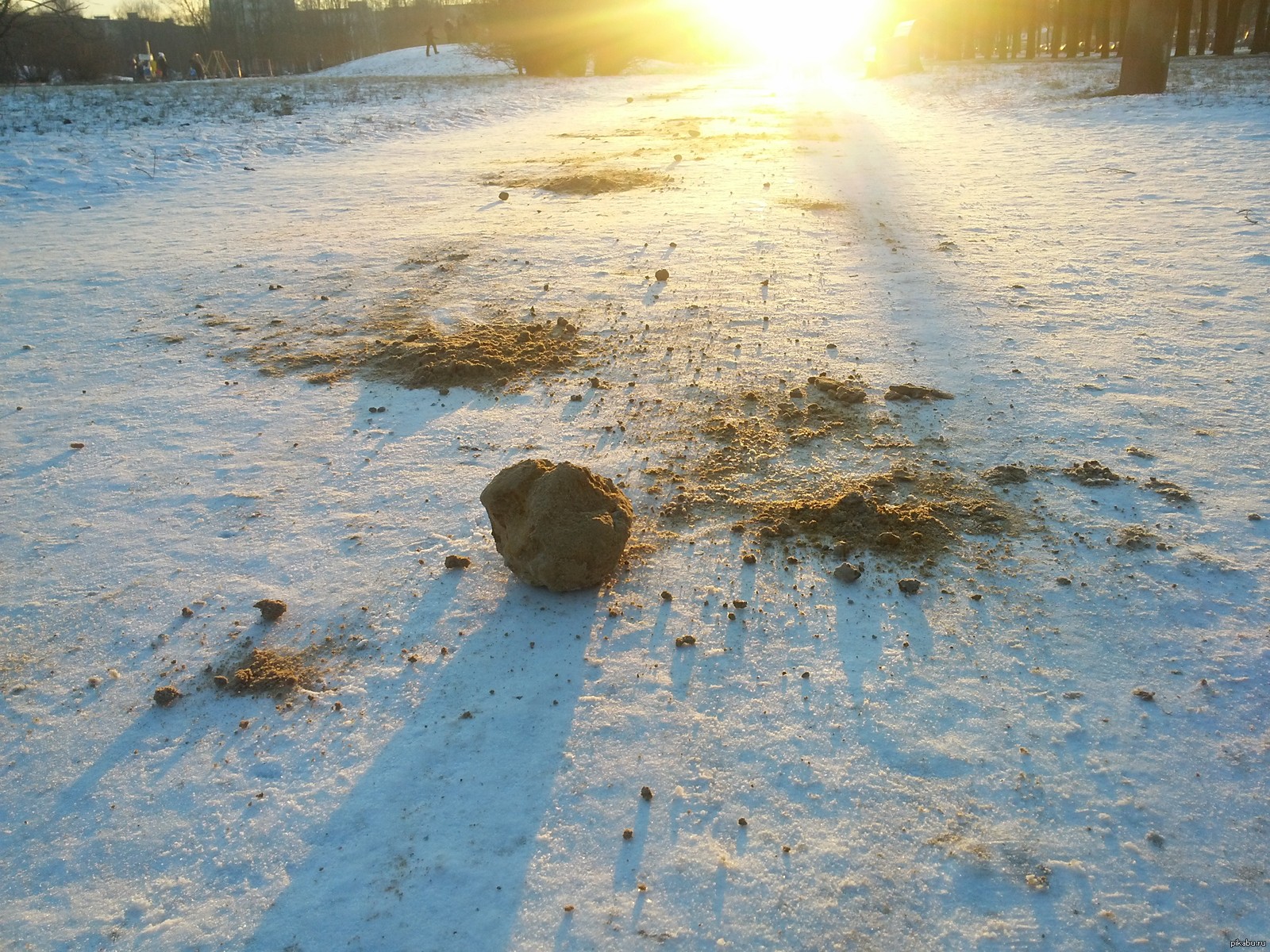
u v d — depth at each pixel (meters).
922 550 3.95
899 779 2.86
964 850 2.62
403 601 3.79
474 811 2.79
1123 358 5.81
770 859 2.61
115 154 13.74
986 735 3.01
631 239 9.12
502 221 10.14
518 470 3.83
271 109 19.20
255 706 3.28
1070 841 2.64
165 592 3.93
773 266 8.04
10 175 12.29
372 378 6.02
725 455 4.82
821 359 5.98
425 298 7.54
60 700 3.35
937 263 7.98
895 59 34.88
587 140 17.11
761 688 3.24
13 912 2.55
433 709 3.21
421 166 14.06
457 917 2.47
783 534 4.11
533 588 3.81
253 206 11.18
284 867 2.66
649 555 4.01
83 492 4.75
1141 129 14.48
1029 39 33.88
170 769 3.03
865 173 12.59
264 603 3.73
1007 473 4.50
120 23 71.06
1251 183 10.23
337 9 84.06
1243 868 2.54
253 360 6.39
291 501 4.60
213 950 2.43
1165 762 2.88
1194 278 7.25
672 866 2.59
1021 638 3.43
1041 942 2.37
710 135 17.38
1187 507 4.18
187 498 4.66
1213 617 3.49
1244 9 35.53
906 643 3.43
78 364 6.40
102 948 2.44
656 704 3.18
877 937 2.39
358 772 2.97
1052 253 8.13
